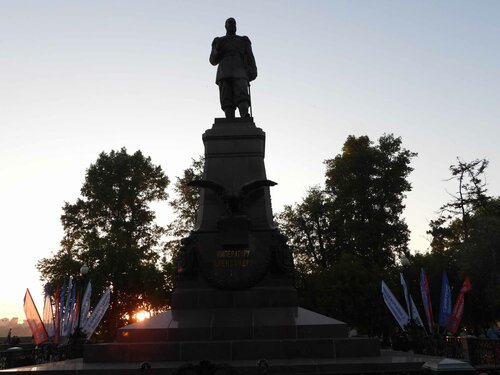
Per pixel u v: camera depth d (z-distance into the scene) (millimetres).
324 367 10125
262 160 16047
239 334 11992
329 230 46875
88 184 48656
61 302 21734
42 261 40062
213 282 13836
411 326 19531
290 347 11445
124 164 49094
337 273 36969
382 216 43719
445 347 16984
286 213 47719
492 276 30750
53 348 17484
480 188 46000
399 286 37844
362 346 11500
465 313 36781
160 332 12023
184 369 5961
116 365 10930
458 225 48094
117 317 38625
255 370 9984
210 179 15758
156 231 48281
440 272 37406
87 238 42594
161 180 50406
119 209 48000
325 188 48219
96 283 36875
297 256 46500
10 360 14891
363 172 46219
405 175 45906
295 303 13680
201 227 14812
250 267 13992
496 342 13609
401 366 10195
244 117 16781
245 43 17922
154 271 38969
